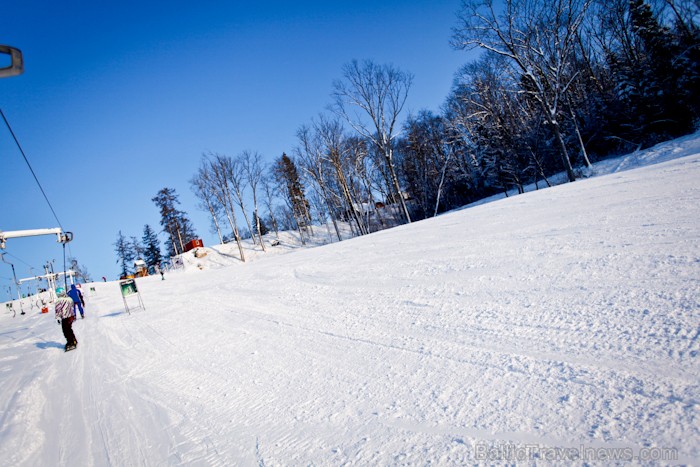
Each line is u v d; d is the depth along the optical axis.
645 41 30.23
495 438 2.37
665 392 2.36
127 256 87.31
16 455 3.75
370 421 2.96
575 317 3.80
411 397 3.15
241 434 3.27
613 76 33.03
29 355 9.65
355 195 43.94
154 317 11.69
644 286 4.04
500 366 3.27
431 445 2.46
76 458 3.52
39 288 59.03
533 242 7.20
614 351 3.01
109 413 4.48
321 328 5.84
